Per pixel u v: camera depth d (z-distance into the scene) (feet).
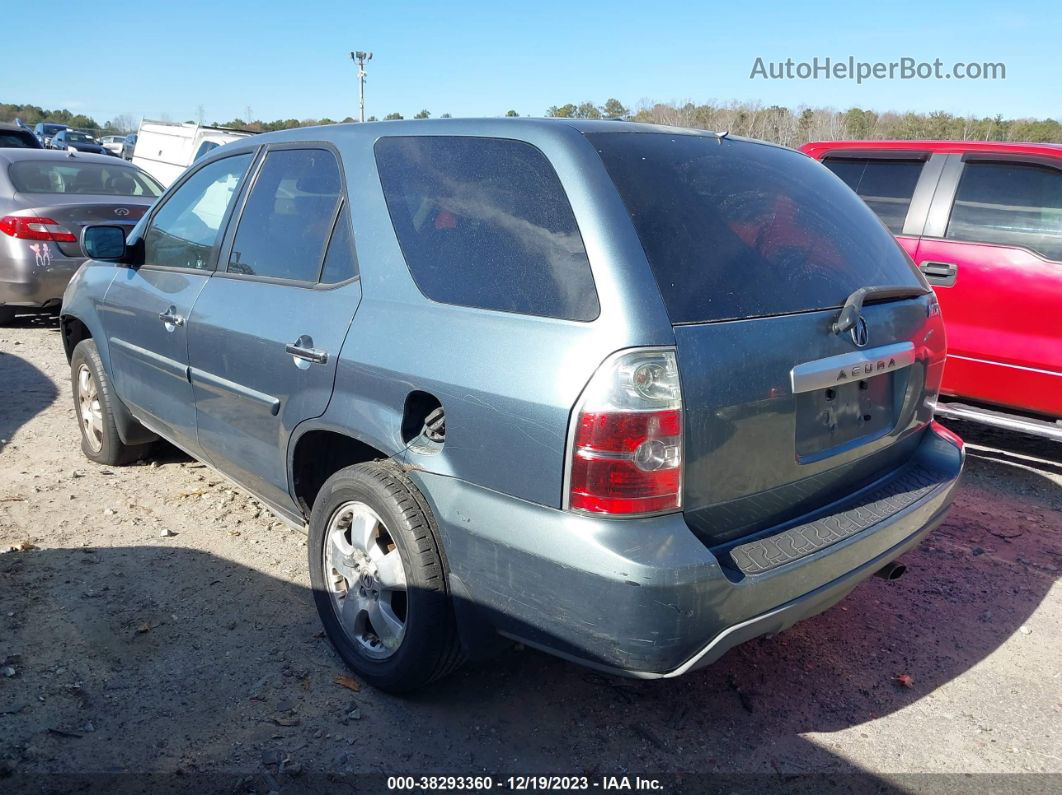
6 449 16.85
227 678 9.83
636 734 9.26
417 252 9.11
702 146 9.49
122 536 13.29
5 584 11.66
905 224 18.54
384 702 9.55
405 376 8.61
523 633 8.02
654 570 7.09
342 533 9.95
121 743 8.68
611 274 7.55
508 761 8.75
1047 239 16.60
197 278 12.26
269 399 10.49
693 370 7.39
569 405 7.38
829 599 8.35
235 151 12.48
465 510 8.15
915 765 8.98
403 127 10.01
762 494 8.14
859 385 9.20
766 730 9.43
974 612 12.14
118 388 14.62
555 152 8.43
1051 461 18.56
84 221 26.53
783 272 8.55
